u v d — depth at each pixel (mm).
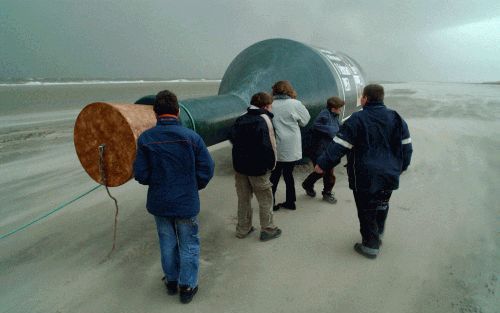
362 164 3256
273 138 3471
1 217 4684
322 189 5371
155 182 2707
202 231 4156
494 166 6648
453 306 2836
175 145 2654
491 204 4844
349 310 2818
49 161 7301
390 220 4355
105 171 3299
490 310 2783
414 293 3002
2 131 10367
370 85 3289
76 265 3541
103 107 3117
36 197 5348
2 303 2992
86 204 5035
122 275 3361
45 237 4121
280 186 5457
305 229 4137
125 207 4914
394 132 3234
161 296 3051
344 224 4250
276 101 4180
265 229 3871
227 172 6258
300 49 5973
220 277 3270
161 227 2867
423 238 3922
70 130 10531
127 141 3096
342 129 3283
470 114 13523
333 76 6051
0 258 3695
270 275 3283
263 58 5816
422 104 17203
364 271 3318
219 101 4590
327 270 3342
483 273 3273
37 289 3170
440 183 5680
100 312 2861
